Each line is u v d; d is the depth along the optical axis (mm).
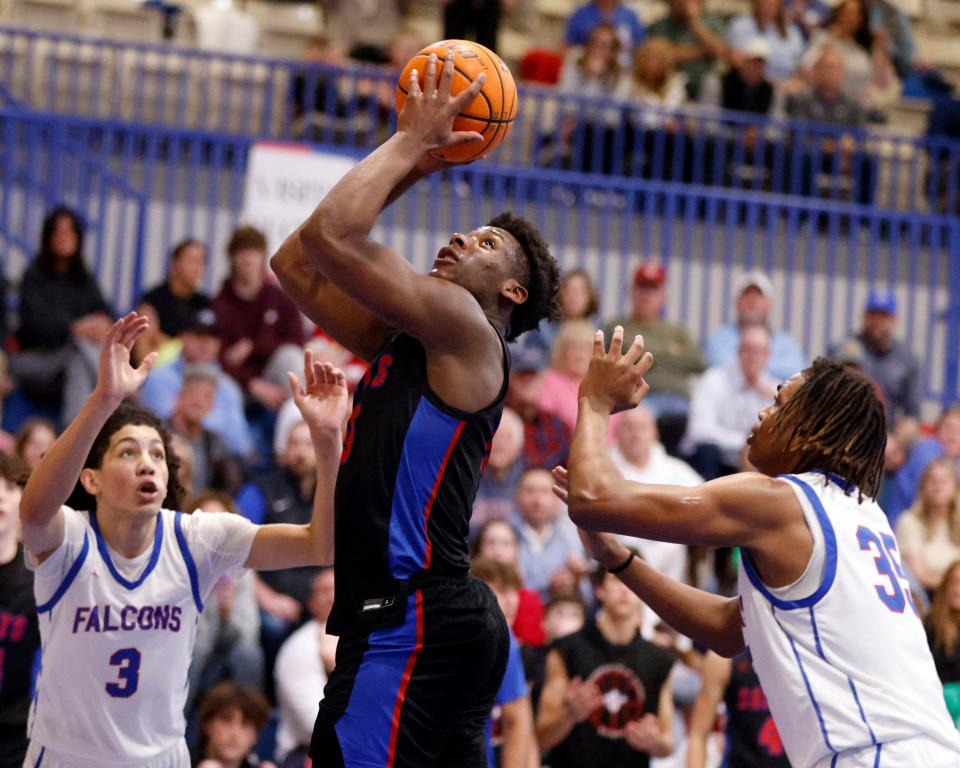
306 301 4645
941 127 15125
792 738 4184
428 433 4152
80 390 10812
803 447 4379
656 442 10797
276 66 13641
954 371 14016
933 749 4055
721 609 4770
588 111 14234
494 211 13414
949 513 10180
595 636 7707
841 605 4125
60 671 4852
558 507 9555
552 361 11391
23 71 14875
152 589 4918
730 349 12289
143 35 15555
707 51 15109
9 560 6312
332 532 4918
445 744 4281
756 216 13875
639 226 13984
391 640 4121
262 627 8688
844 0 15758
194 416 9461
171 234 13266
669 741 7605
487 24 14930
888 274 14422
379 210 4102
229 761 7258
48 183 12656
